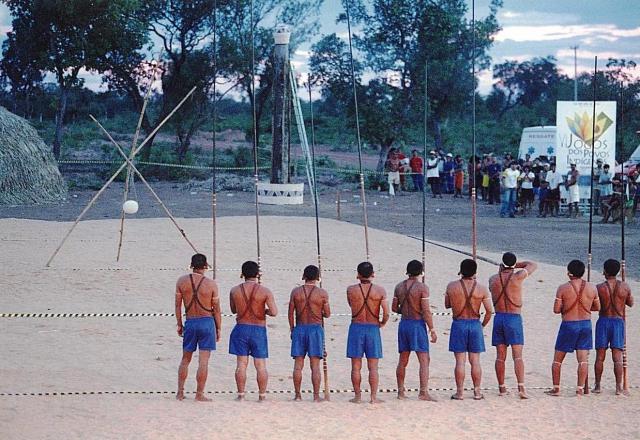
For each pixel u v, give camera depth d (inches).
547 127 2039.9
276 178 1658.5
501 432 429.1
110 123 3223.4
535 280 857.5
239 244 1064.2
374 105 2138.3
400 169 1957.4
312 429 427.5
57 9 1984.5
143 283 828.6
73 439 402.3
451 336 505.4
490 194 1707.7
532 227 1327.5
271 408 470.0
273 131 1659.7
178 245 1053.2
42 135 2765.7
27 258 946.7
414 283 504.7
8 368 545.3
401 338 504.7
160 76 2345.0
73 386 509.0
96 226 1227.2
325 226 1253.1
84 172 2209.6
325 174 2196.1
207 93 2322.8
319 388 505.7
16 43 2172.7
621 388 521.7
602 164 1454.2
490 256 1013.8
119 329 661.3
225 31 2313.0
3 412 445.4
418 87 2142.0
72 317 695.7
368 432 424.8
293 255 992.2
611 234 1245.7
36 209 1515.7
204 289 491.5
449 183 1902.1
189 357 492.7
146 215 1428.4
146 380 533.0
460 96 2295.8
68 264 915.4
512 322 509.0
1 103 2901.1
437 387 533.0
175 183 2094.0
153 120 2485.2
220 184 1930.4
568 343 513.7
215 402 482.3
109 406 463.8
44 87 2997.0
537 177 1585.9
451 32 2187.5
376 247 1056.8
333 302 761.6
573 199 1465.3
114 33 2076.8
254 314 492.4
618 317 521.3
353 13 2192.4
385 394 514.6
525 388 532.4
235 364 581.6
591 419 455.8
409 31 2191.2
